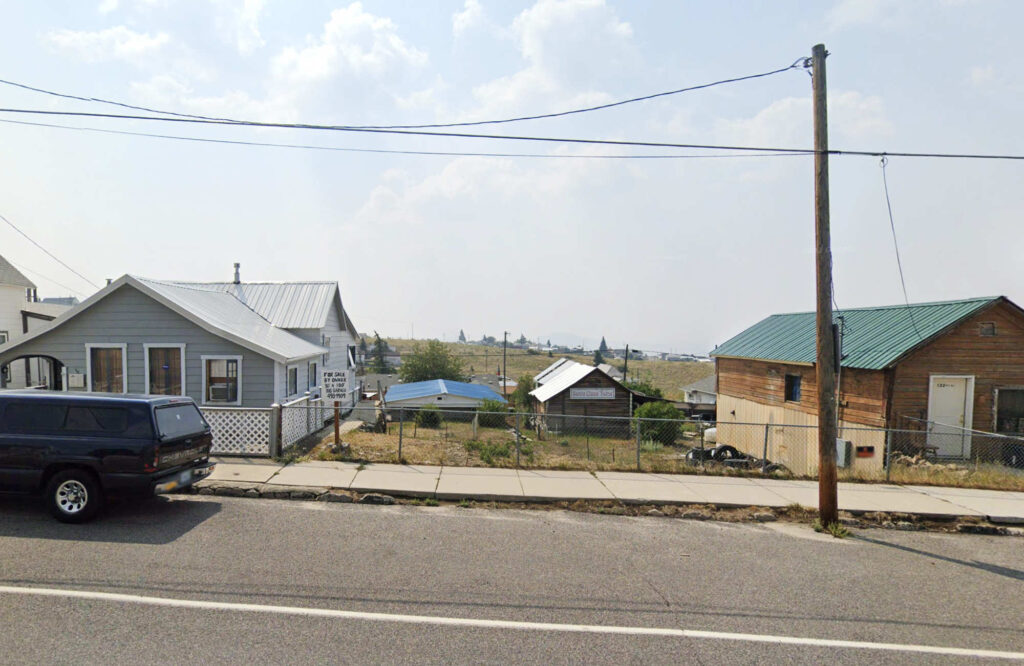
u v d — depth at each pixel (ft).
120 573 19.63
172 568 20.24
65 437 25.49
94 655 14.30
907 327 56.34
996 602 20.12
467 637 16.02
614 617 17.71
